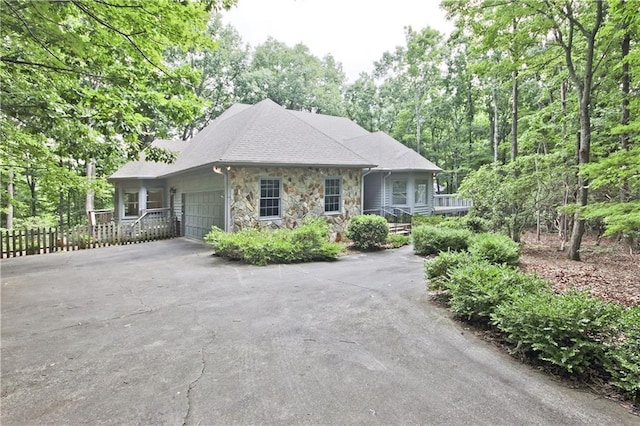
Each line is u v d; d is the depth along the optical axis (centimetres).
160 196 1898
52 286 694
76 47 469
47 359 368
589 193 1092
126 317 505
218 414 272
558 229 1526
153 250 1180
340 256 1043
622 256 1018
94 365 354
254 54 3108
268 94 2969
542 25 1005
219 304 566
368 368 350
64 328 461
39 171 1079
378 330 454
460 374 339
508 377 334
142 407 281
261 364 357
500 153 2648
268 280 734
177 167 1524
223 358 370
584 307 358
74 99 666
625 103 1009
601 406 287
